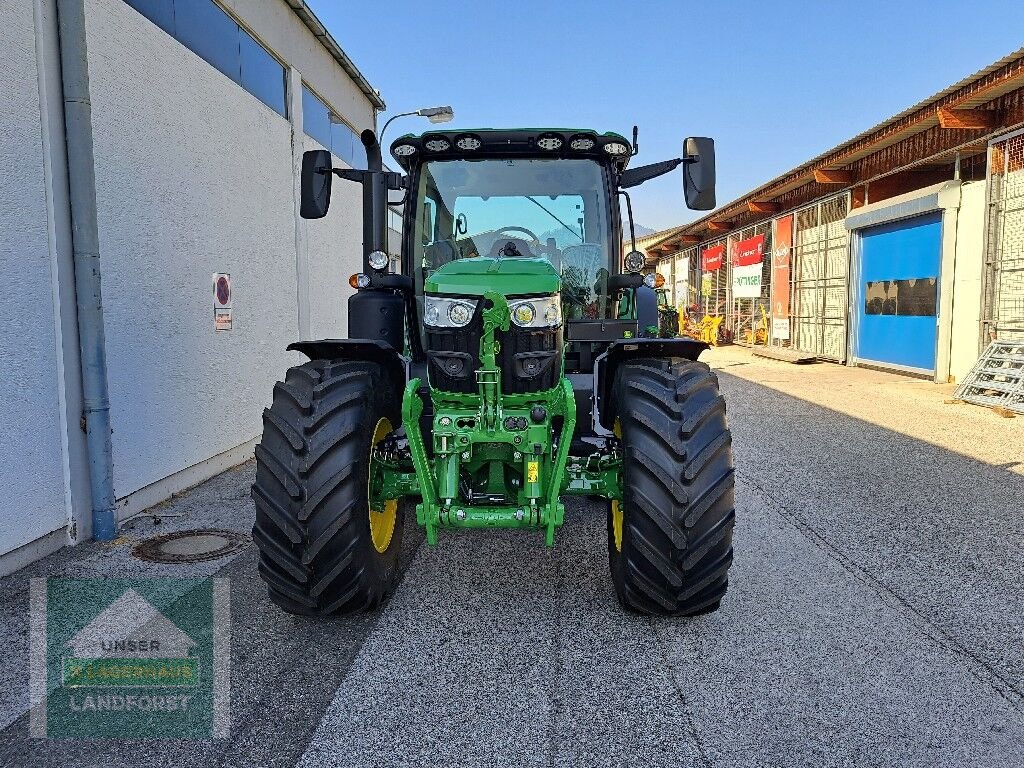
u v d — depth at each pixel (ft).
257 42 22.29
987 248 32.19
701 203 11.82
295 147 24.63
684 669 9.12
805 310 53.16
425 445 11.22
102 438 13.47
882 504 16.22
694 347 10.23
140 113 15.35
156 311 15.98
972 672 9.05
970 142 33.55
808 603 11.09
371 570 9.99
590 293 13.16
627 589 9.91
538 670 9.10
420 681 8.84
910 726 7.91
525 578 12.09
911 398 31.71
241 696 8.49
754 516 15.42
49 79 12.58
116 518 13.99
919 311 38.88
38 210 12.35
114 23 14.44
